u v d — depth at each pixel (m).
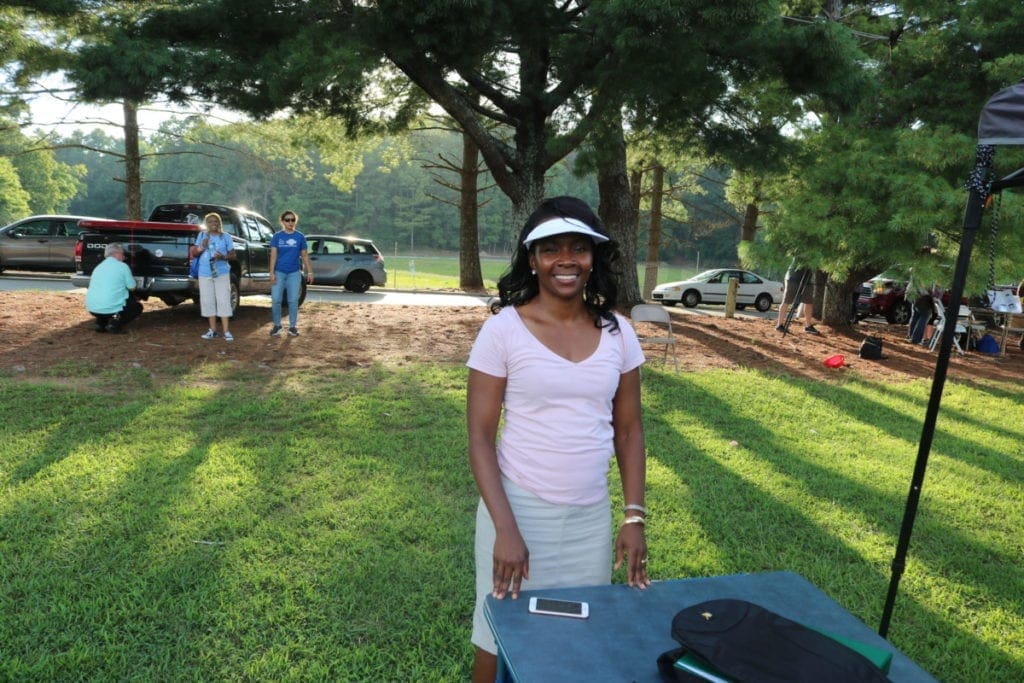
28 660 2.79
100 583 3.38
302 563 3.67
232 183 99.94
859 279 14.88
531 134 12.20
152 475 4.77
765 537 4.29
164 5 10.39
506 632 1.56
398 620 3.19
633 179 24.64
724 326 14.69
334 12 10.20
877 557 4.06
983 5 11.77
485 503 1.87
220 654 2.90
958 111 12.02
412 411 6.79
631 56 9.54
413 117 15.48
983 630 3.35
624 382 2.03
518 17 9.97
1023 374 11.28
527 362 1.87
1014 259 10.02
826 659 1.31
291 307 10.44
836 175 10.86
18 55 12.05
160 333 10.05
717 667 1.30
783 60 10.09
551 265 1.84
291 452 5.39
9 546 3.67
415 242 112.44
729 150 12.00
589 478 1.94
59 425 5.79
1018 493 5.36
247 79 9.51
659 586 1.78
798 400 8.18
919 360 11.99
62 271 17.70
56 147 21.00
